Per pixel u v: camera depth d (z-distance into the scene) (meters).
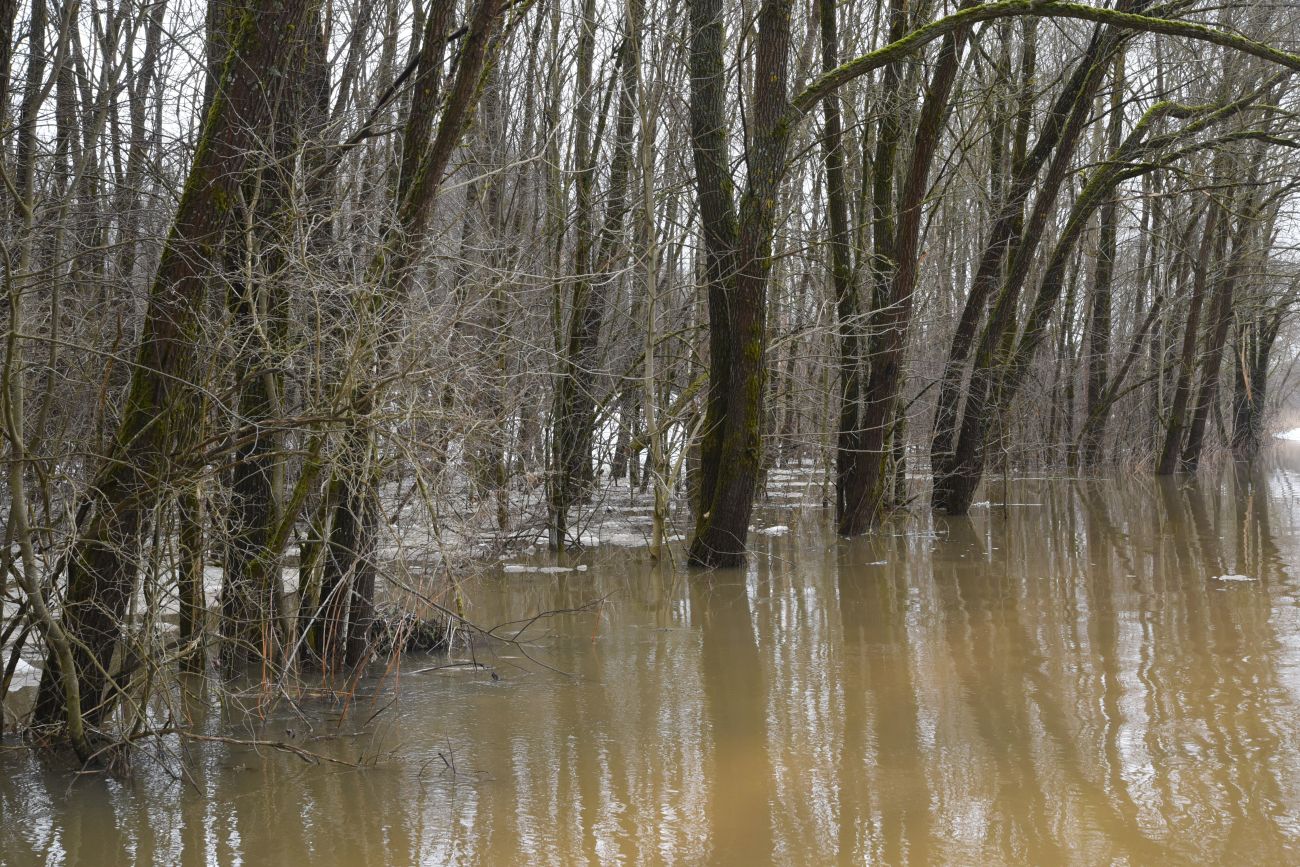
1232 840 4.60
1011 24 18.03
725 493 12.34
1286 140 15.91
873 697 6.91
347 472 7.06
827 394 16.45
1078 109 16.67
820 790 5.28
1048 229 29.20
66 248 6.70
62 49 6.32
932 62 16.23
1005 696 6.85
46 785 5.44
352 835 4.80
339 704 6.88
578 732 6.26
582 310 13.95
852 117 17.19
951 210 21.42
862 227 16.48
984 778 5.40
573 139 14.51
